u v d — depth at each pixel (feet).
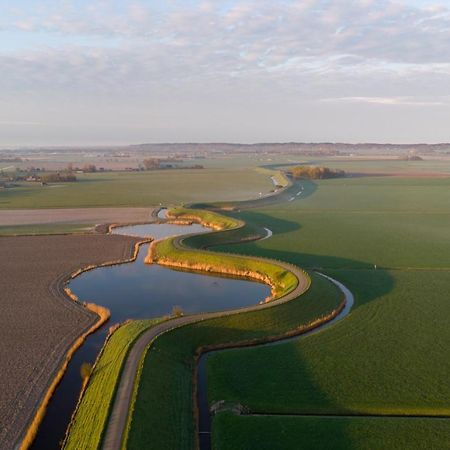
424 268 213.66
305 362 124.77
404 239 274.16
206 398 112.06
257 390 112.27
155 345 128.57
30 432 98.99
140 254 250.16
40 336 144.77
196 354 131.95
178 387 114.01
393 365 122.83
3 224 326.44
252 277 209.15
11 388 115.44
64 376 122.93
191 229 317.22
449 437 93.15
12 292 185.16
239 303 177.27
